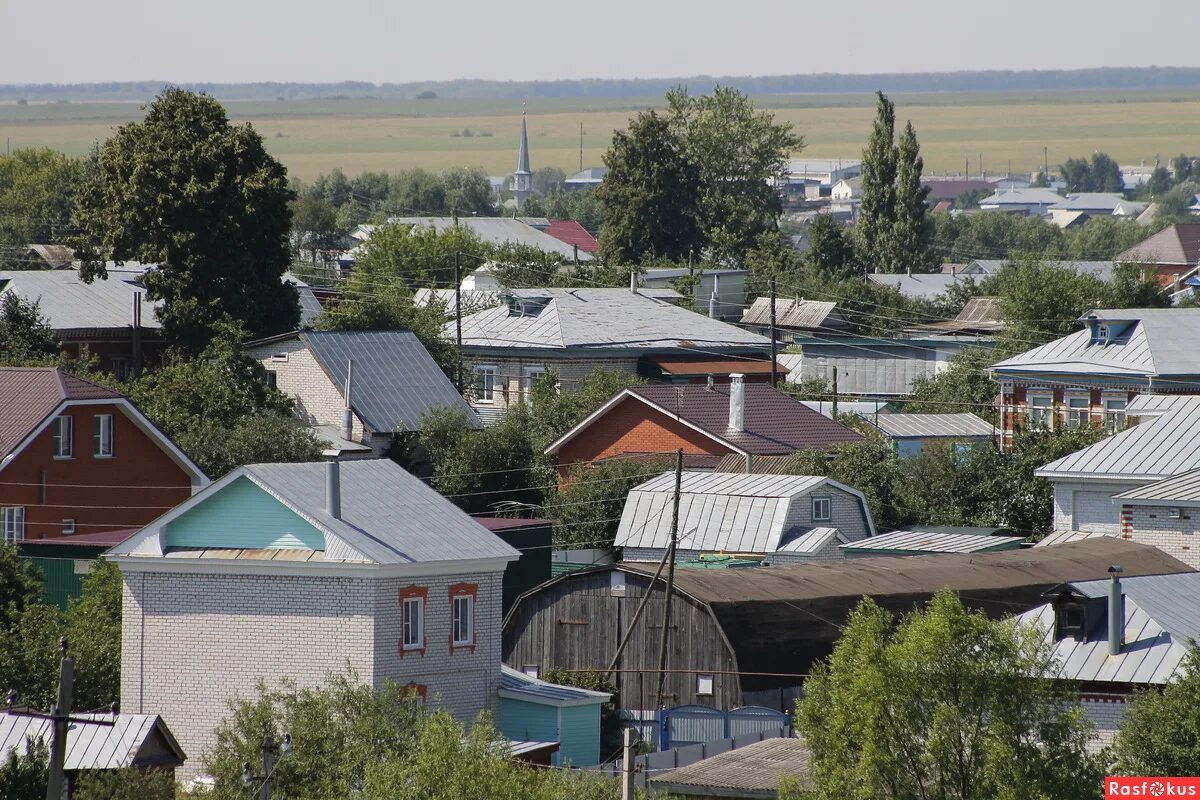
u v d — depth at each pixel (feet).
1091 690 402.31
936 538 636.07
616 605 526.57
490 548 458.09
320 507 447.83
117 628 472.44
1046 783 312.29
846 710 319.27
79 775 360.28
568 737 458.09
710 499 636.89
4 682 453.58
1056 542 624.59
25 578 523.29
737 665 501.15
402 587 438.40
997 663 319.06
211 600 446.19
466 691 452.35
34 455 632.79
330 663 435.12
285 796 362.12
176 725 447.42
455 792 331.98
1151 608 415.44
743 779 401.70
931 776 318.24
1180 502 588.50
